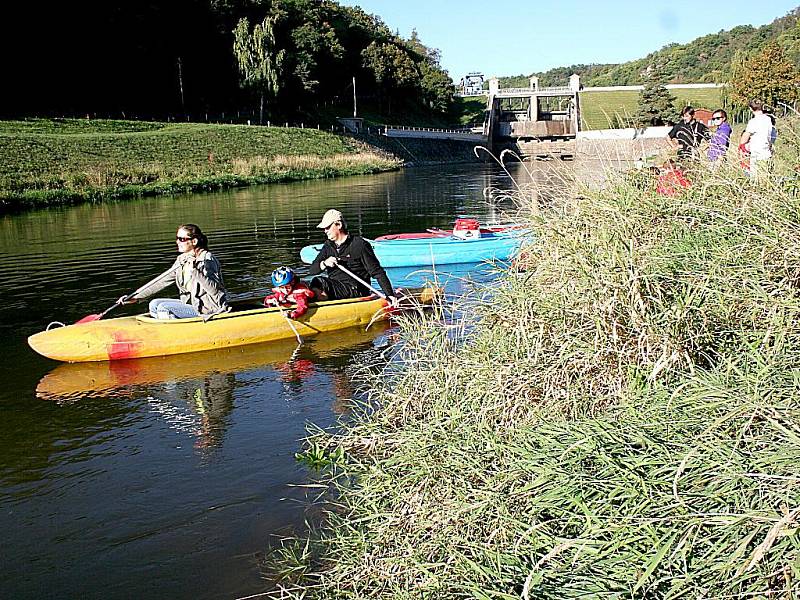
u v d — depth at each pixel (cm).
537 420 405
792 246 396
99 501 473
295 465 511
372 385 658
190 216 2155
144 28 6059
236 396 649
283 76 6794
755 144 802
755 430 320
